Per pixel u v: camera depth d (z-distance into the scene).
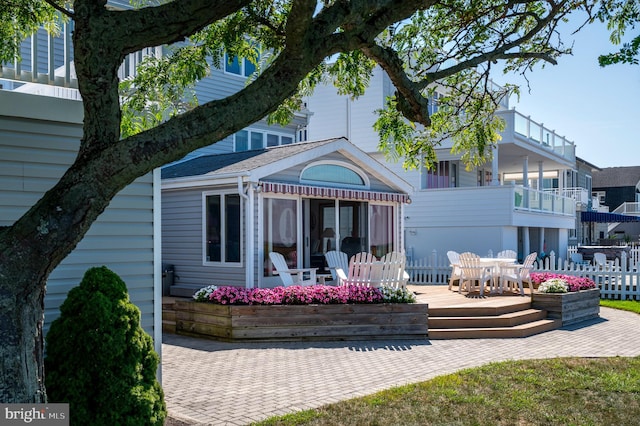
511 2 7.25
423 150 8.56
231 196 14.42
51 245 3.45
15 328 3.47
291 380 8.01
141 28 3.89
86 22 3.73
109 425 4.77
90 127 3.71
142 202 6.74
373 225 17.62
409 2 4.75
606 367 8.55
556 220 29.19
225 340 11.19
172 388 7.59
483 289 14.96
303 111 23.03
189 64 7.73
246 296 11.40
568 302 13.48
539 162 28.95
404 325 11.54
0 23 6.56
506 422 6.09
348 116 26.52
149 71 7.65
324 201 16.44
